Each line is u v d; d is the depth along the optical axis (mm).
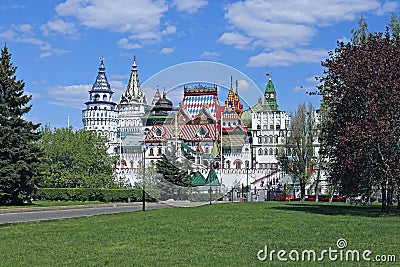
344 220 22609
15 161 39844
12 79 41375
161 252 12727
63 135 62344
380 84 25844
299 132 63562
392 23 37438
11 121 40625
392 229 18188
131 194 51500
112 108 176500
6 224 20656
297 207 36000
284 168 63250
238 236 16016
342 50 28641
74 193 53406
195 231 17609
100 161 62156
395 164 26312
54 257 12062
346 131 26422
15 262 11383
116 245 14109
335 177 29141
